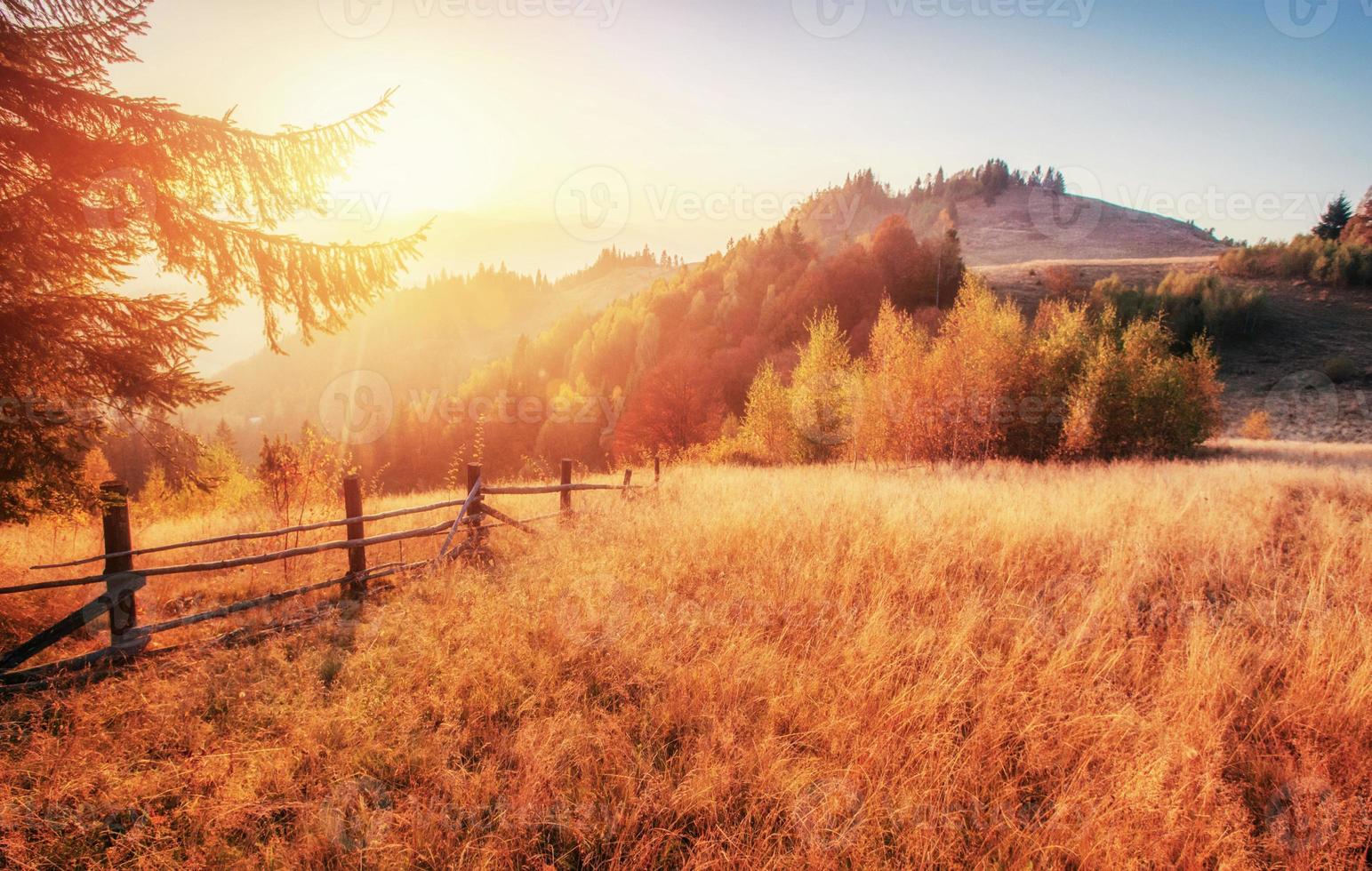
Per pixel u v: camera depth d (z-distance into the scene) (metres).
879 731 3.07
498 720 3.44
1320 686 3.24
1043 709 3.19
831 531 6.17
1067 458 18.66
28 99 3.91
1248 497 7.71
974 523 6.48
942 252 61.84
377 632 4.43
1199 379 25.94
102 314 4.32
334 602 5.18
